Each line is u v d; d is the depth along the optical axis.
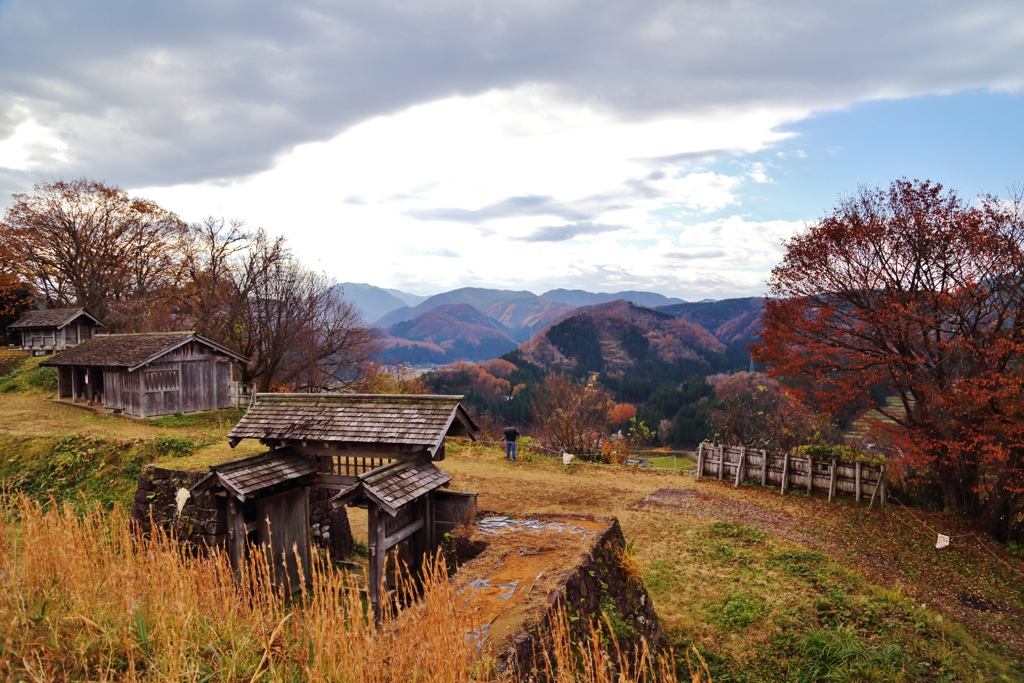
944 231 15.80
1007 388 14.00
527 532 12.10
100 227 47.12
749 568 14.26
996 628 12.32
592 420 29.86
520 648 7.37
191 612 5.86
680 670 10.55
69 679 5.05
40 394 30.77
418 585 12.59
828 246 17.66
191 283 43.19
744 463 21.38
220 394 28.69
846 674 10.16
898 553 15.43
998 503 15.72
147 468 15.71
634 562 11.92
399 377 46.34
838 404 17.78
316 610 6.07
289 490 13.66
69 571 6.52
